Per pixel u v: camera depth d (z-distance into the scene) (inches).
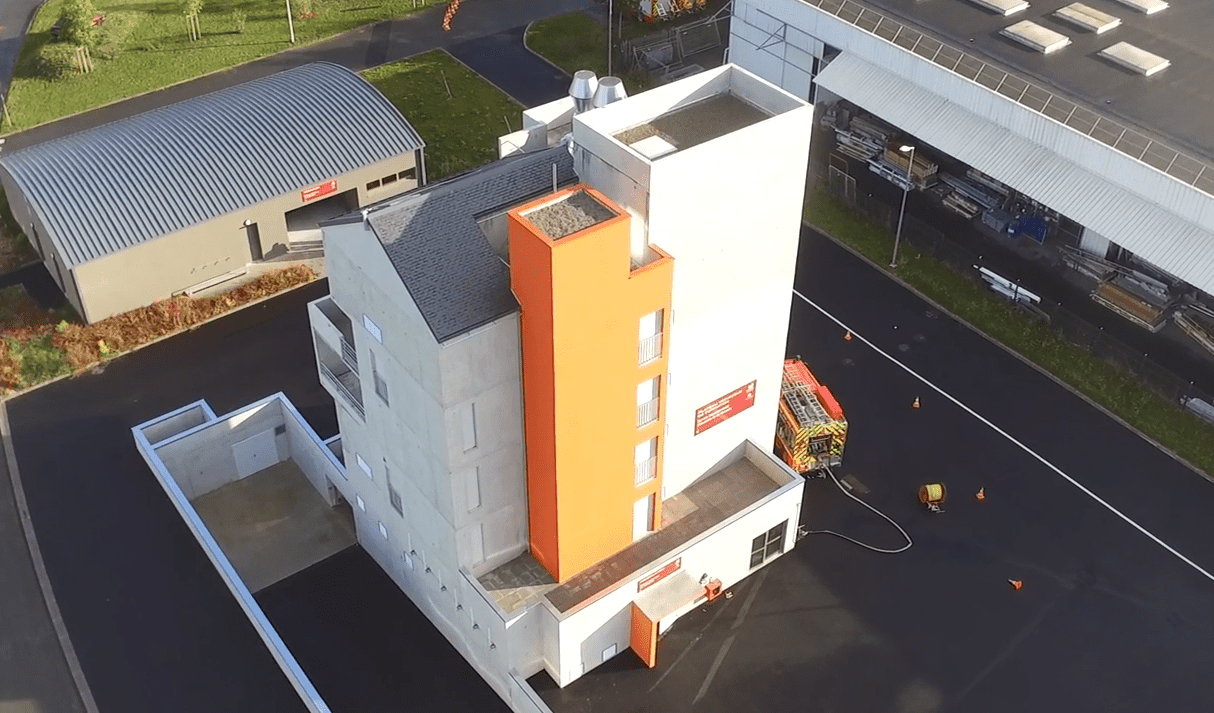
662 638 1731.1
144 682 1686.8
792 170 1553.9
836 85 2554.1
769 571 1834.4
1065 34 2469.2
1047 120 2220.7
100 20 3253.0
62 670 1705.2
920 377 2193.7
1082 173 2210.9
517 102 3019.2
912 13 2566.4
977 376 2196.1
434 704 1658.5
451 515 1533.0
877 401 2139.5
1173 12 2546.8
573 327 1369.3
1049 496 1956.2
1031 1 2598.4
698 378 1667.1
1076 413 2113.7
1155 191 2089.1
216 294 2383.1
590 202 1381.6
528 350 1416.1
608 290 1374.3
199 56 3230.8
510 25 3368.6
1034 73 2331.4
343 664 1708.9
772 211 1574.8
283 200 2405.3
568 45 3265.3
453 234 1424.7
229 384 2199.8
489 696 1673.2
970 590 1803.6
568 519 1560.0
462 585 1605.6
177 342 2289.6
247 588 1807.3
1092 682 1678.2
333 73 2669.8
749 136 1462.8
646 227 1448.1
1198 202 2023.9
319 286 2425.0
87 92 3083.2
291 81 2642.7
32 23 3395.7
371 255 1408.7
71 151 2410.2
